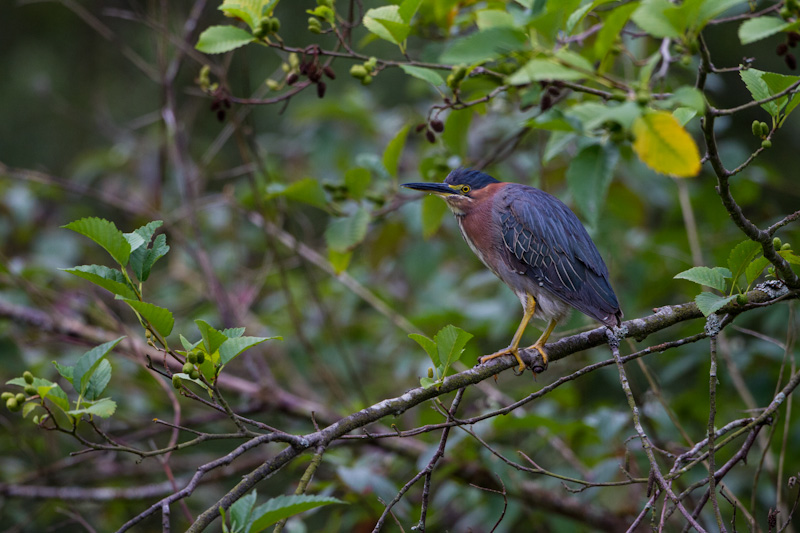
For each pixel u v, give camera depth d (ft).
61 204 46.65
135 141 47.09
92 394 16.81
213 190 51.49
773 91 18.93
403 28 21.97
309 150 42.75
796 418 32.78
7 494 33.53
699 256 33.32
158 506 16.10
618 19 16.16
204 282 37.14
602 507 32.40
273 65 51.49
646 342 36.52
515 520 32.50
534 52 16.22
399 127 42.37
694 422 35.47
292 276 43.78
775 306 34.06
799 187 41.60
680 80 36.17
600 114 14.76
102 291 40.60
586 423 29.55
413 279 39.34
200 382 16.81
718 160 17.42
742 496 32.27
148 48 53.72
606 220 36.17
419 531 19.74
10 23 54.03
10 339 35.94
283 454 17.88
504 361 23.35
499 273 29.60
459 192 30.50
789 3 17.84
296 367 40.32
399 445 33.76
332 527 32.48
